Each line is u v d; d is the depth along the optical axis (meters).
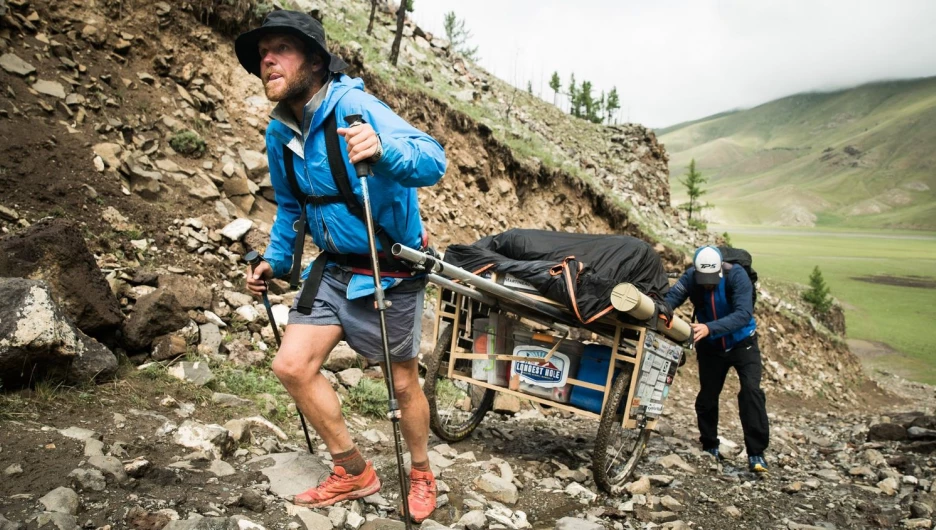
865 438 9.05
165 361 5.03
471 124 14.71
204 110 8.84
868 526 4.91
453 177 13.70
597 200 18.95
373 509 3.57
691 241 30.11
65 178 6.33
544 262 5.06
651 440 7.17
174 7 9.12
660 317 5.06
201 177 7.73
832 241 188.50
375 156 2.67
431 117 13.84
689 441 7.54
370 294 3.12
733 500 5.24
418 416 3.52
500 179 15.23
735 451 7.20
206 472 3.47
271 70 2.93
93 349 4.34
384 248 3.12
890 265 113.44
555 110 36.41
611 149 33.56
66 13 8.02
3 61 6.95
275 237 3.49
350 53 12.70
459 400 6.77
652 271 5.21
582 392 5.23
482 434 6.00
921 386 32.56
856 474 6.66
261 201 8.48
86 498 2.93
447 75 22.52
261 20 10.17
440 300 5.57
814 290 39.44
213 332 5.63
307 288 3.12
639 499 4.84
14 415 3.56
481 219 13.80
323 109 2.93
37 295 3.96
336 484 3.39
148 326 5.03
